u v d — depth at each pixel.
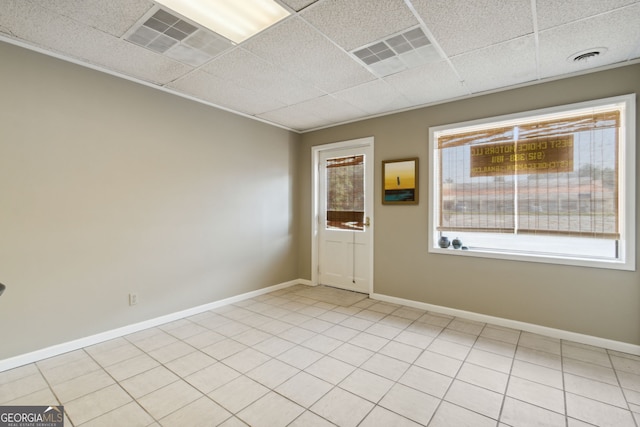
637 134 2.56
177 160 3.33
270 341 2.82
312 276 4.76
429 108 3.62
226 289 3.83
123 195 2.93
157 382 2.17
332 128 4.50
